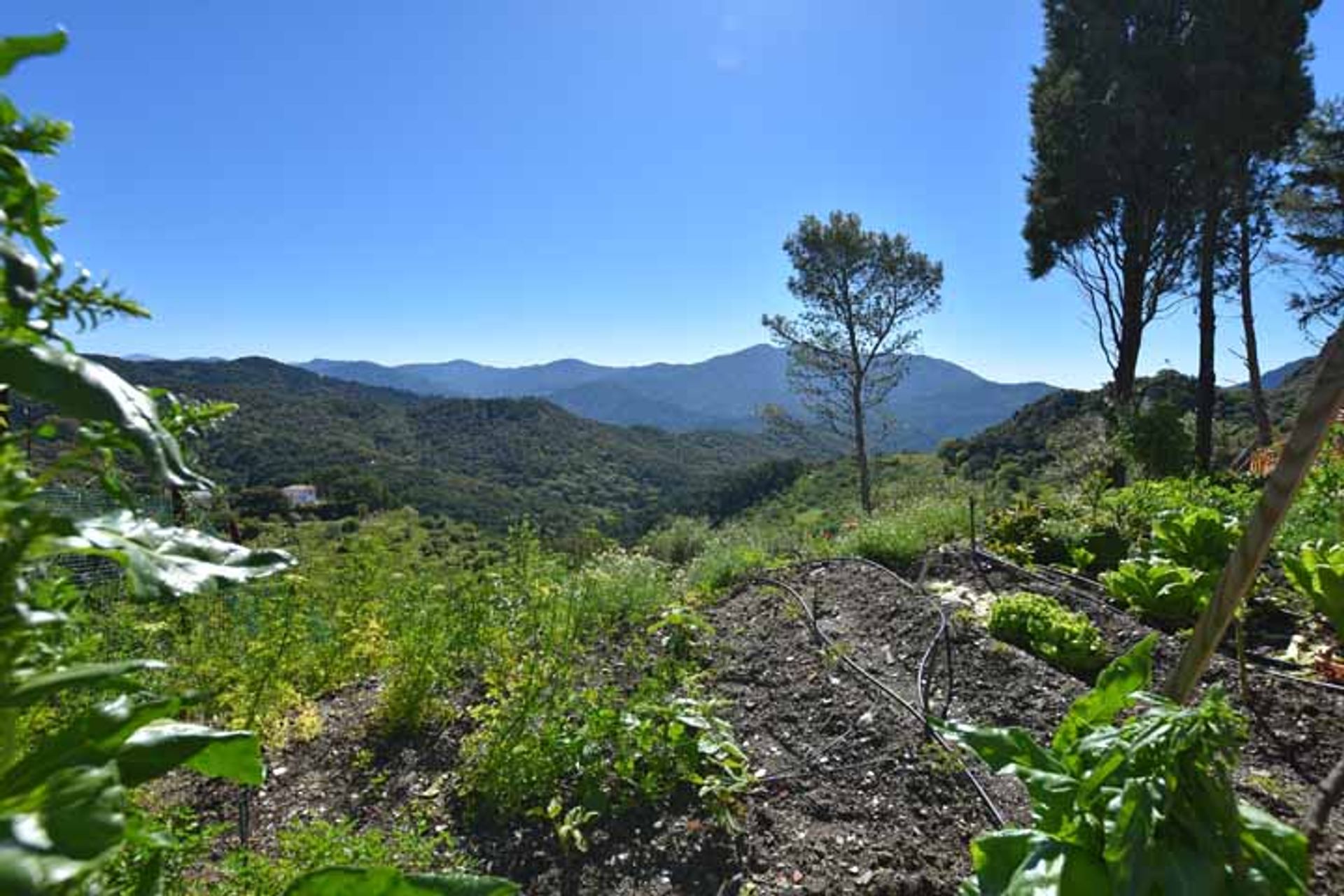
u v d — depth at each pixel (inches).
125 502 34.3
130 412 31.0
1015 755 72.3
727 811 124.7
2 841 25.1
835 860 114.3
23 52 29.7
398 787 147.2
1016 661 181.8
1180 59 601.0
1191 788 58.6
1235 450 828.6
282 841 107.9
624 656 203.3
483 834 128.8
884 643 207.0
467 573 207.5
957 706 165.2
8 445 31.7
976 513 362.3
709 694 180.2
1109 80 623.2
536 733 141.8
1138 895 56.0
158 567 33.1
